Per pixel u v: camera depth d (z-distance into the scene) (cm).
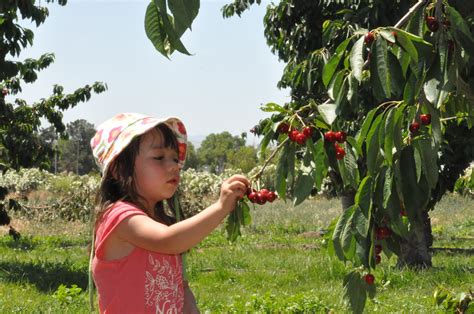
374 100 693
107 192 295
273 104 331
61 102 1498
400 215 334
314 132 341
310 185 321
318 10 1075
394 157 324
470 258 1525
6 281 1113
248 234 2211
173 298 290
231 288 1123
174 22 192
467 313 505
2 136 1415
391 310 885
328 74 329
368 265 342
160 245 268
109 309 284
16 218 2558
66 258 1430
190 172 3084
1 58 1148
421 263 1295
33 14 1090
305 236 2178
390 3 803
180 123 304
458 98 437
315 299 901
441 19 308
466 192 3022
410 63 306
